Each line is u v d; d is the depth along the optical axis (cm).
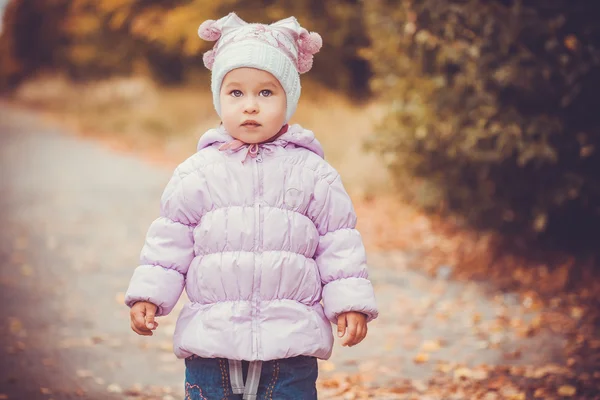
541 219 541
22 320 526
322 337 247
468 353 457
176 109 1800
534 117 534
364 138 690
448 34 571
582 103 533
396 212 828
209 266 245
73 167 1344
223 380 246
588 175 542
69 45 3114
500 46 532
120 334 498
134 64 2462
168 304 249
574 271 567
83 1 2531
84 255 728
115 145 1689
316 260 257
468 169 600
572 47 518
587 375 412
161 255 250
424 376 422
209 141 259
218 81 254
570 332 483
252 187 249
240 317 241
